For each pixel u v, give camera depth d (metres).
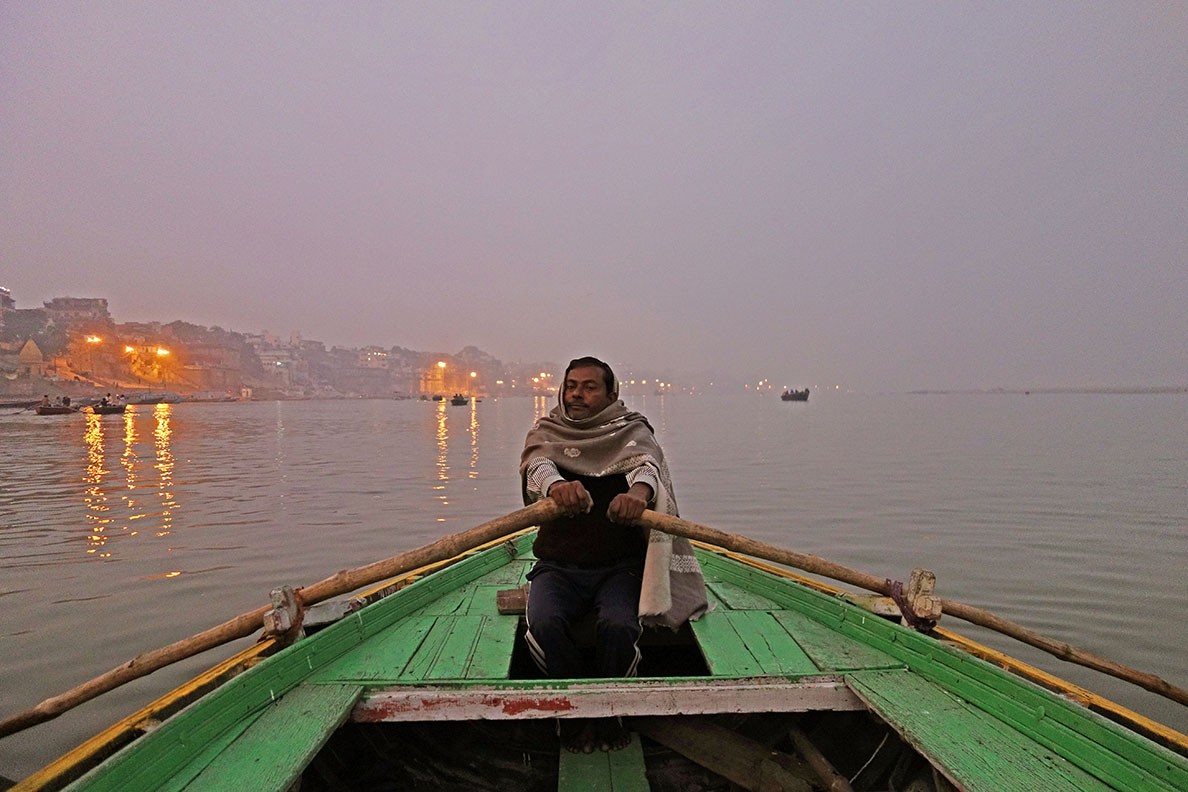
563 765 2.34
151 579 6.64
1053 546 7.95
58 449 21.14
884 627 2.64
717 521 9.48
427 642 2.83
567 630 2.68
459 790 2.49
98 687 2.30
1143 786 1.59
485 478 14.50
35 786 1.64
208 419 47.69
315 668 2.46
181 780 1.70
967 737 1.92
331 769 2.46
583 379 3.08
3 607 5.80
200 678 2.29
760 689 2.28
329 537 8.52
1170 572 6.84
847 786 2.14
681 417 52.47
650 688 2.25
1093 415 49.41
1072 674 4.66
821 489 12.49
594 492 2.94
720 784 2.49
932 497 11.45
